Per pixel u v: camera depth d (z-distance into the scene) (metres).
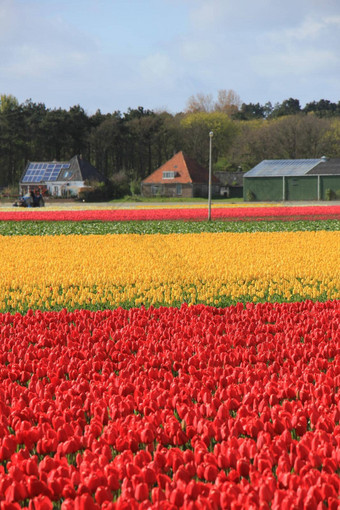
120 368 26.39
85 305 43.50
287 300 44.56
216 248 79.19
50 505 13.77
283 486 15.00
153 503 14.12
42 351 28.16
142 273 54.16
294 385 23.12
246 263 63.09
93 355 28.94
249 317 36.88
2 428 18.73
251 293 45.69
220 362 26.92
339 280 50.62
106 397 21.44
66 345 31.48
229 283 50.50
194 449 17.14
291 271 55.34
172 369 27.42
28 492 14.72
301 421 18.84
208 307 39.50
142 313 38.06
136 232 110.81
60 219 137.88
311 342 30.67
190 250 76.94
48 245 84.62
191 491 14.14
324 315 35.56
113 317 36.09
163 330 33.41
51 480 14.96
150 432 17.86
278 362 26.89
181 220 134.50
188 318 37.00
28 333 32.50
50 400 21.23
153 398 21.56
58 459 16.38
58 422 18.95
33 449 18.22
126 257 69.69
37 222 135.12
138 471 15.40
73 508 13.77
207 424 18.58
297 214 141.12
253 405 20.89
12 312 41.53
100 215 146.00
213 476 15.31
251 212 149.12
